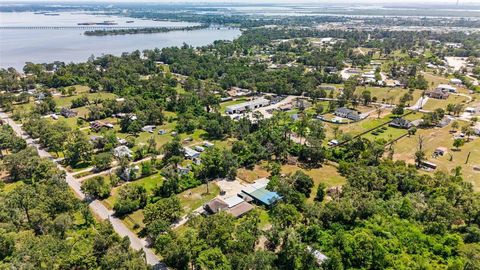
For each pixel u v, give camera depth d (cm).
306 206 9712
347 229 8956
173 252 7688
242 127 16038
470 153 14025
